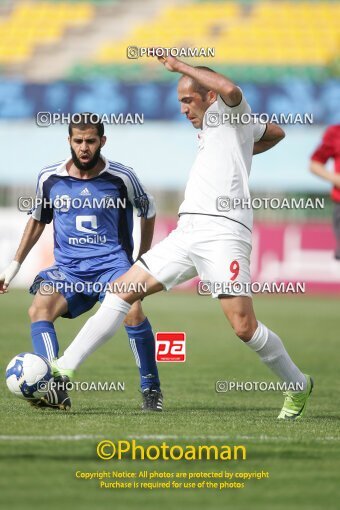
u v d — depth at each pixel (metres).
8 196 74.19
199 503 13.06
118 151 73.88
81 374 30.52
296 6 99.62
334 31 96.50
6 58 96.75
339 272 70.12
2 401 22.73
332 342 42.88
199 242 19.28
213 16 100.00
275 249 70.19
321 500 13.23
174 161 73.62
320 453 16.23
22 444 16.22
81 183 21.94
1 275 22.23
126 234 22.52
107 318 19.97
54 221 22.17
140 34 98.69
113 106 75.75
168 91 75.12
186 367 33.97
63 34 99.00
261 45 94.88
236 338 44.28
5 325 45.41
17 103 77.00
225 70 89.69
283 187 72.81
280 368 20.05
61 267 22.02
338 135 32.47
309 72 90.31
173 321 51.09
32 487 13.58
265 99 74.81
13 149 74.00
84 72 94.69
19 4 102.69
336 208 34.41
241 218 19.33
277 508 12.79
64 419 19.23
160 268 19.66
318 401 25.67
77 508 12.59
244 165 19.53
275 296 70.81
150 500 13.20
